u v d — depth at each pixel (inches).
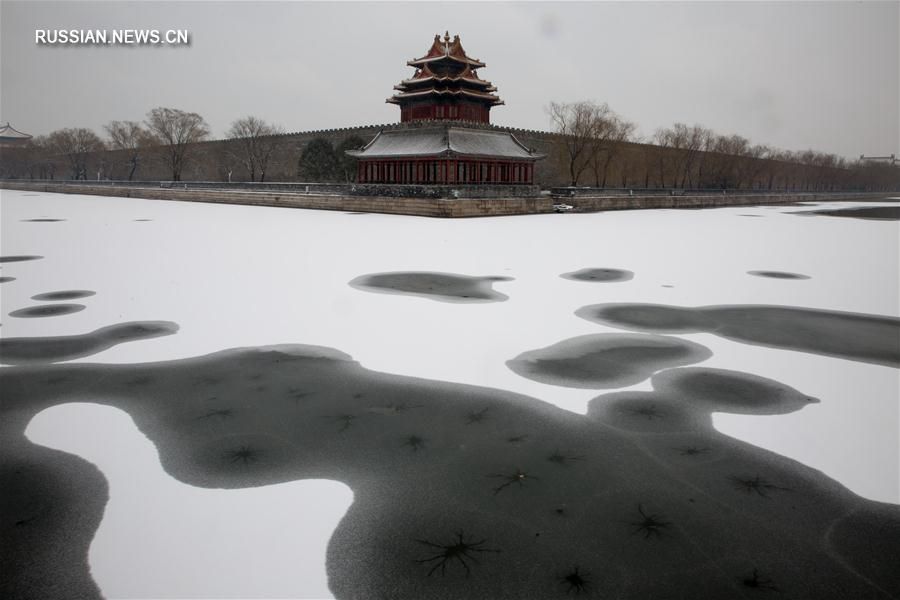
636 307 694.5
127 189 3378.4
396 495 291.4
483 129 2421.3
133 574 233.6
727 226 1828.2
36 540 253.9
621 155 3484.3
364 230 1533.0
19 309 655.1
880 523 271.4
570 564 242.4
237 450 335.6
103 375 450.9
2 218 1831.9
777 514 277.6
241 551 248.2
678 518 274.4
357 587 227.8
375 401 405.4
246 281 818.2
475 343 538.3
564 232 1565.0
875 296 775.1
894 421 379.2
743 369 476.4
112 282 807.1
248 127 3747.5
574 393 422.6
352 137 2925.7
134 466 316.5
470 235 1453.0
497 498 289.7
